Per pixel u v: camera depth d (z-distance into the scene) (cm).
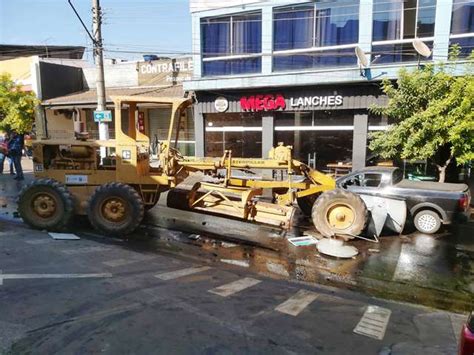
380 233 886
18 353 344
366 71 1290
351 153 1425
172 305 465
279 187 884
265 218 855
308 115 1476
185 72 2089
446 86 1002
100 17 1309
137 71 2209
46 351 349
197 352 358
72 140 874
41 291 486
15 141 1398
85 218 941
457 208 866
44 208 820
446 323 461
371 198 890
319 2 1391
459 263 711
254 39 1512
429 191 890
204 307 465
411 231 925
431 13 1250
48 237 766
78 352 350
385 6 1301
